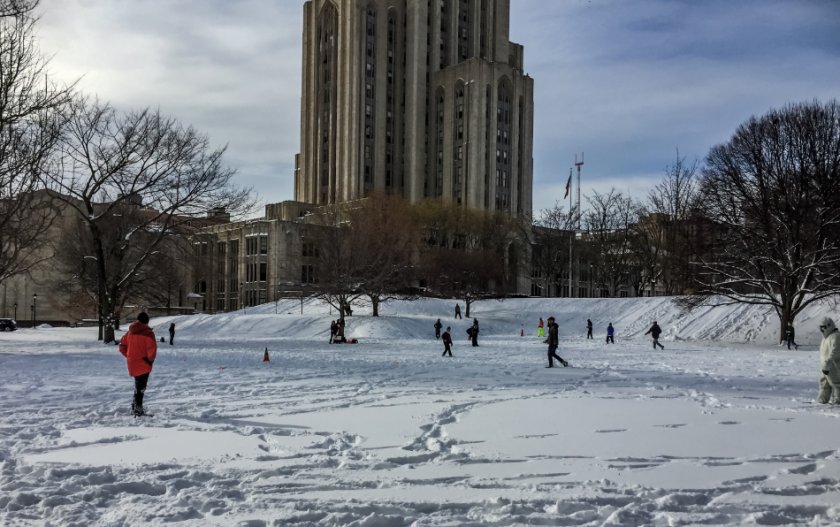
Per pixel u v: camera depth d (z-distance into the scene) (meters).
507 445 9.66
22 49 24.17
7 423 11.57
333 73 132.38
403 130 131.50
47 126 32.16
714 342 47.78
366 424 11.49
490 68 124.94
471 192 120.88
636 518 6.28
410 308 70.88
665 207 72.25
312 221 101.12
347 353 33.75
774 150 45.38
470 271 74.31
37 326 87.81
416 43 129.50
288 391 16.56
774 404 14.16
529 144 132.75
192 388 17.17
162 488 7.39
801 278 46.03
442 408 13.45
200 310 113.88
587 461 8.65
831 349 13.98
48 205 36.94
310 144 136.88
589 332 53.44
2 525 6.08
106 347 37.59
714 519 6.25
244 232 106.12
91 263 62.28
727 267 49.75
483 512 6.54
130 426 11.29
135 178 39.84
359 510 6.59
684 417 12.27
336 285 55.84
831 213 43.97
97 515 6.41
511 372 22.56
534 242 97.31
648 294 115.50
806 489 7.23
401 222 73.81
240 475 7.94
